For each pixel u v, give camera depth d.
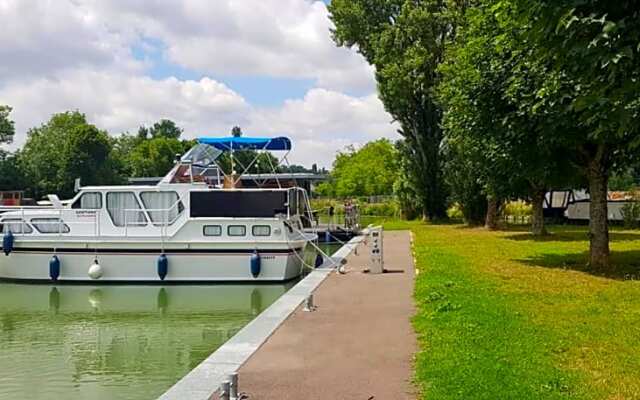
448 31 42.41
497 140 18.52
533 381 7.36
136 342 14.37
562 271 18.03
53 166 90.81
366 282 16.94
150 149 115.31
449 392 7.00
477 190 41.31
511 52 16.69
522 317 11.30
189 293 20.92
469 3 41.00
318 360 8.91
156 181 31.23
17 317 17.52
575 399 6.71
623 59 5.31
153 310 18.34
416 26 42.44
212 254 22.42
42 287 22.23
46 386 10.86
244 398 7.22
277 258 22.33
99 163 93.56
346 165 92.75
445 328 10.45
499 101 17.88
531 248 25.39
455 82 20.03
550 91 13.73
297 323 11.53
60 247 22.77
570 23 5.35
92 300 19.94
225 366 8.64
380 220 53.94
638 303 12.75
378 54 43.84
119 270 22.56
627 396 6.84
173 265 22.48
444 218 48.12
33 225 23.17
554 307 12.30
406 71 42.44
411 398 7.11
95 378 11.35
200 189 22.67
